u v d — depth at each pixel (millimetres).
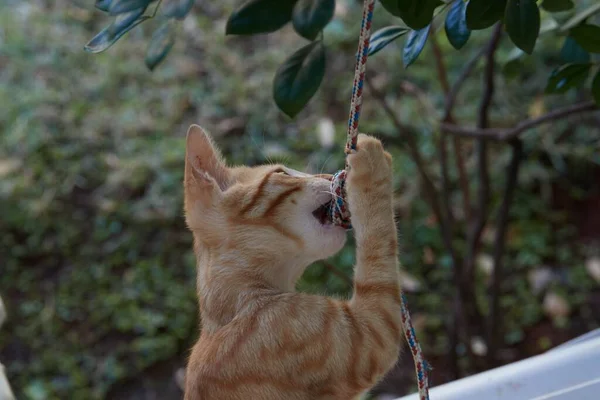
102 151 4715
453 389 2023
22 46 5328
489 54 2803
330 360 1739
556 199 4512
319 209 1960
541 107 4297
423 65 4934
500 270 3215
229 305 1895
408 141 3240
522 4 1628
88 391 3709
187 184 1978
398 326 1806
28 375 3766
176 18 1922
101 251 4262
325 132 4504
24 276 4184
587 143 4586
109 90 5070
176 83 5090
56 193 4492
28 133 4730
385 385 3652
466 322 3309
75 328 3969
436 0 1673
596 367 1956
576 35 1985
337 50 5121
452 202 4301
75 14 5602
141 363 3818
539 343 3830
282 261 1966
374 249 1819
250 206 1927
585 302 4020
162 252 4254
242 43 5410
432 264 4168
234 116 4832
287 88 1929
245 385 1730
